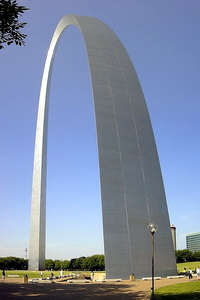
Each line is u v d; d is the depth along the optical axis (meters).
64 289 25.47
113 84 41.19
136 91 43.09
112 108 39.28
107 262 32.09
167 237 36.88
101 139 36.50
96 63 41.50
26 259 106.25
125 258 32.94
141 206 36.12
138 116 41.38
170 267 35.72
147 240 35.03
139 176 37.50
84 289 25.05
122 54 45.09
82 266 107.12
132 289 23.66
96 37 44.28
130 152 38.06
